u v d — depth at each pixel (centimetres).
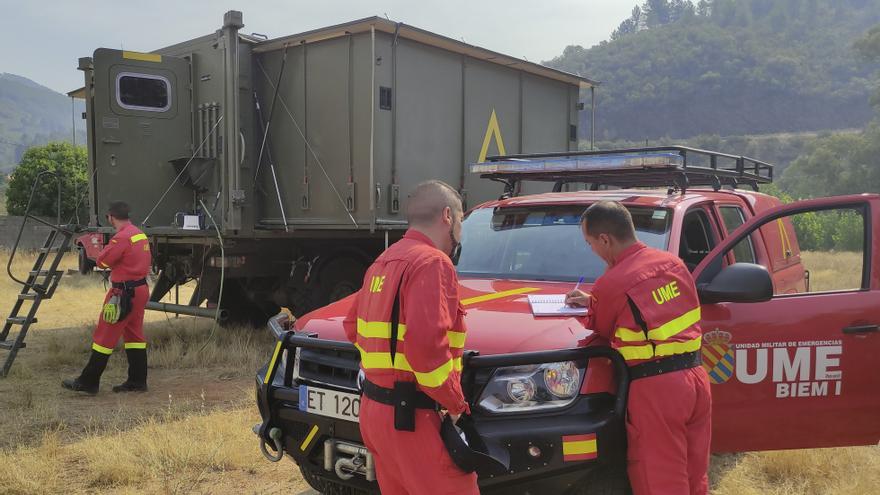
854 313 370
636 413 282
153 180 880
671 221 405
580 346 297
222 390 672
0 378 719
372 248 880
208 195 866
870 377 370
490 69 885
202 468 461
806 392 366
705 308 358
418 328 233
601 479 293
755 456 470
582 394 288
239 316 955
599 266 405
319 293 839
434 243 259
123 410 599
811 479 432
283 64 807
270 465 473
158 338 894
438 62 811
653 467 278
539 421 281
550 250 427
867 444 372
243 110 812
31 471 445
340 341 328
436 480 247
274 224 827
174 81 878
